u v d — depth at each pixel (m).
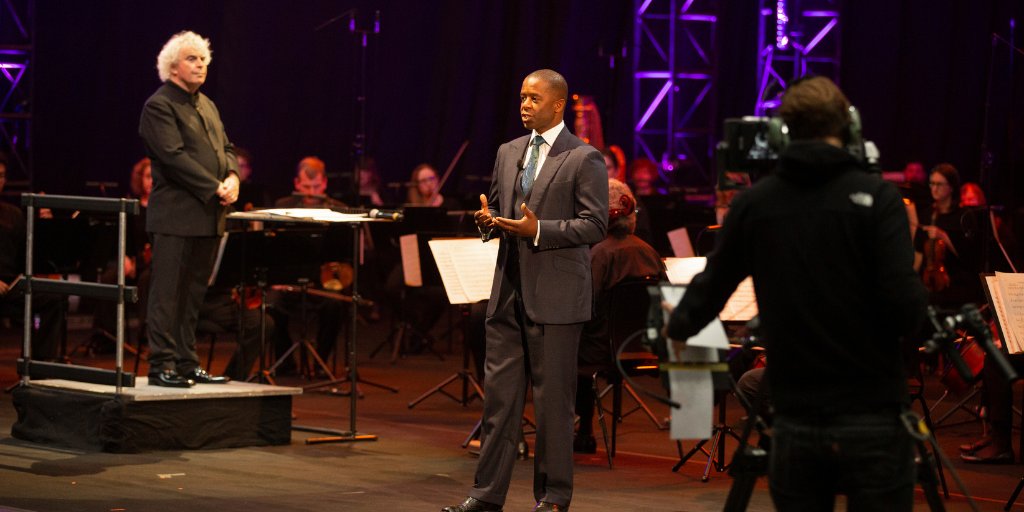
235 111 20.23
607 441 8.55
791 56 20.12
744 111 21.42
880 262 4.00
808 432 4.05
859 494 4.03
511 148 6.92
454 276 9.37
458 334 18.56
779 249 4.10
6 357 14.62
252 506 6.99
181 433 8.76
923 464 4.54
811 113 4.16
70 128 19.19
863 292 4.05
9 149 17.89
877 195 4.05
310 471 8.15
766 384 4.58
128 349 14.57
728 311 8.45
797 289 4.07
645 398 12.19
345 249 13.07
